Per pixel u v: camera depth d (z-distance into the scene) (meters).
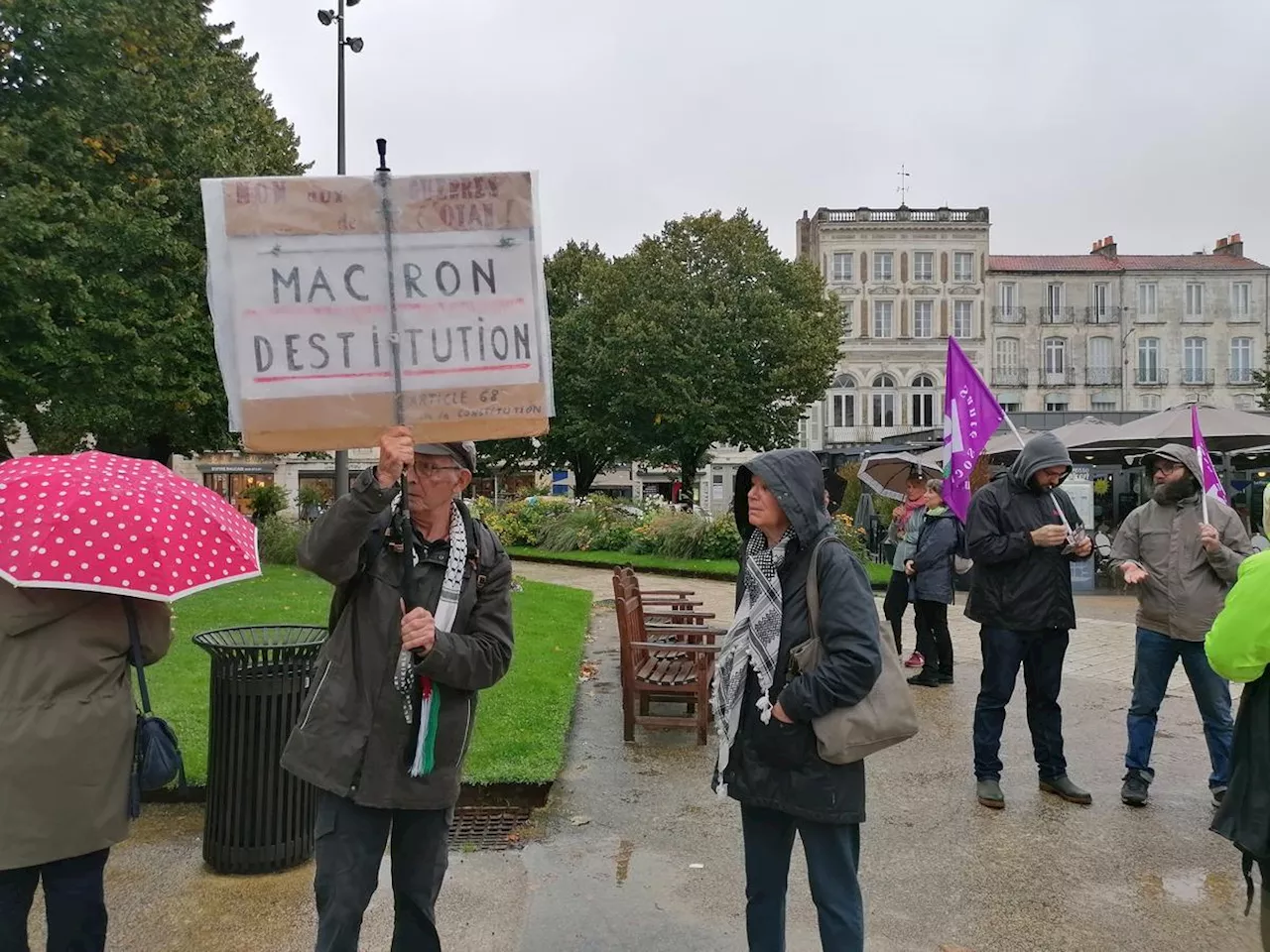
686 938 3.69
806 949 3.61
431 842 2.80
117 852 4.40
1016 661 5.21
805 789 2.91
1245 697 3.09
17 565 2.59
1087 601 15.12
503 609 2.88
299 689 4.21
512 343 2.78
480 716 6.44
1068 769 5.91
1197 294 61.62
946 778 5.69
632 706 6.44
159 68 18.41
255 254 2.66
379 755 2.65
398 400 2.72
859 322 58.69
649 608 10.41
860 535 20.12
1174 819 5.00
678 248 37.22
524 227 2.78
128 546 2.73
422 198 2.74
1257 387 60.84
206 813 4.25
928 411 58.72
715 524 20.83
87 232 16.67
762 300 36.09
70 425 18.20
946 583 8.27
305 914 3.81
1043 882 4.23
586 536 23.80
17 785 2.65
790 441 38.81
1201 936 3.72
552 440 40.72
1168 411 15.57
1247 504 20.52
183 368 18.91
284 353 2.67
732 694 3.07
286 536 19.36
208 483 48.97
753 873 3.10
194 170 19.00
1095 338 61.28
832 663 2.83
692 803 5.24
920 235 58.78
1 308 15.21
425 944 2.84
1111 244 63.75
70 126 15.88
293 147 27.19
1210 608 5.05
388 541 2.76
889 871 4.34
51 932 2.82
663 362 35.75
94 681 2.79
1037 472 5.07
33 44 15.80
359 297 2.71
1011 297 60.97
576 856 4.49
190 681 6.93
